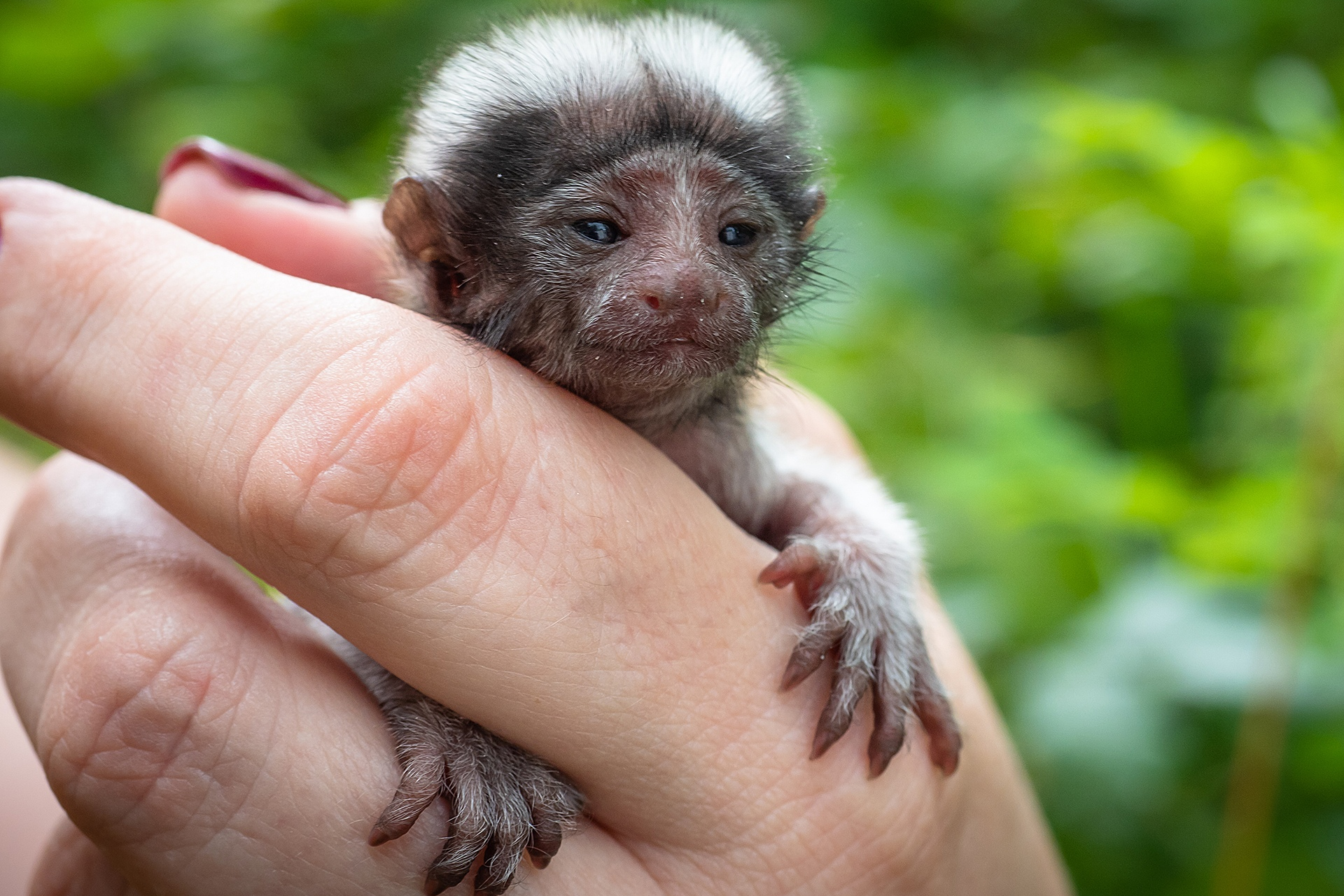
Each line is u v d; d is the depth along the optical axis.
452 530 0.20
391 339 0.21
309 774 0.21
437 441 0.20
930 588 0.25
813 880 0.21
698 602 0.21
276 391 0.20
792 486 0.24
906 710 0.22
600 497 0.21
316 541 0.20
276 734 0.21
